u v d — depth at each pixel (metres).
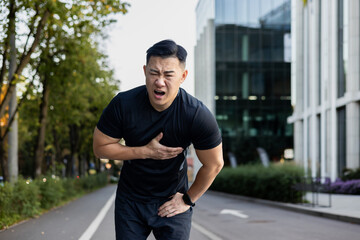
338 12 30.73
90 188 34.22
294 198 16.34
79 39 14.35
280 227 9.97
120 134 2.78
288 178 16.86
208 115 2.75
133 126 2.71
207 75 52.03
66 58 16.55
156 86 2.50
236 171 25.45
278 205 16.27
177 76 2.52
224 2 46.59
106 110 2.74
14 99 14.19
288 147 45.62
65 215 12.53
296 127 39.56
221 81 46.16
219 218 12.26
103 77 19.95
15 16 12.32
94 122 28.38
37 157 18.77
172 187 3.01
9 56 13.53
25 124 24.88
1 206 9.66
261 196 19.86
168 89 2.52
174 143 2.81
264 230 9.42
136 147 2.72
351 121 28.77
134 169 2.91
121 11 12.67
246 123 45.88
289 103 46.09
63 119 21.92
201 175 2.95
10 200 10.07
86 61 17.20
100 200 21.11
